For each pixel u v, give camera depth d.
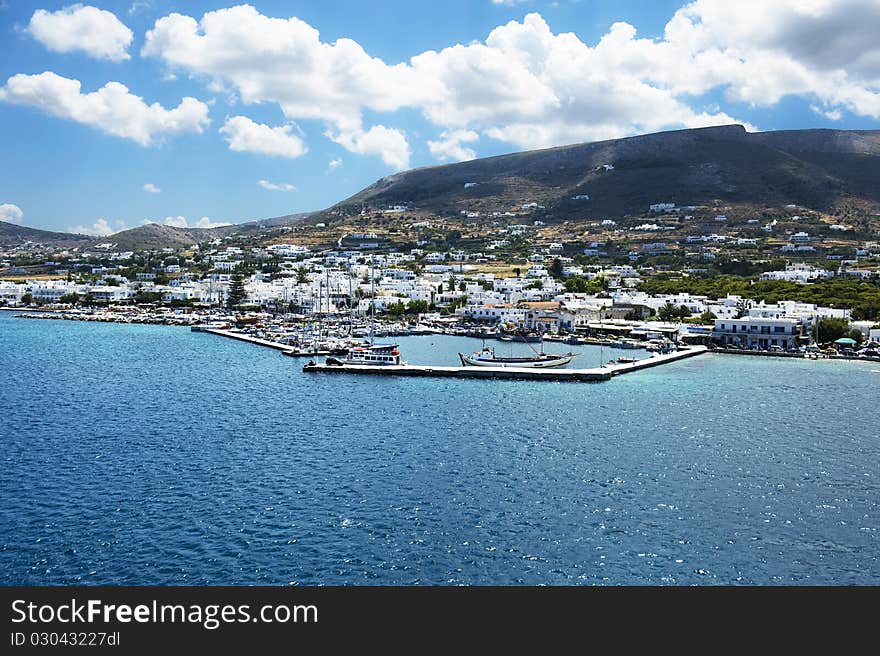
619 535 74.19
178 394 148.50
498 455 101.38
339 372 178.25
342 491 86.00
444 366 191.12
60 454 101.19
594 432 115.19
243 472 93.00
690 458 100.50
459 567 67.50
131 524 75.88
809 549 71.50
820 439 111.12
